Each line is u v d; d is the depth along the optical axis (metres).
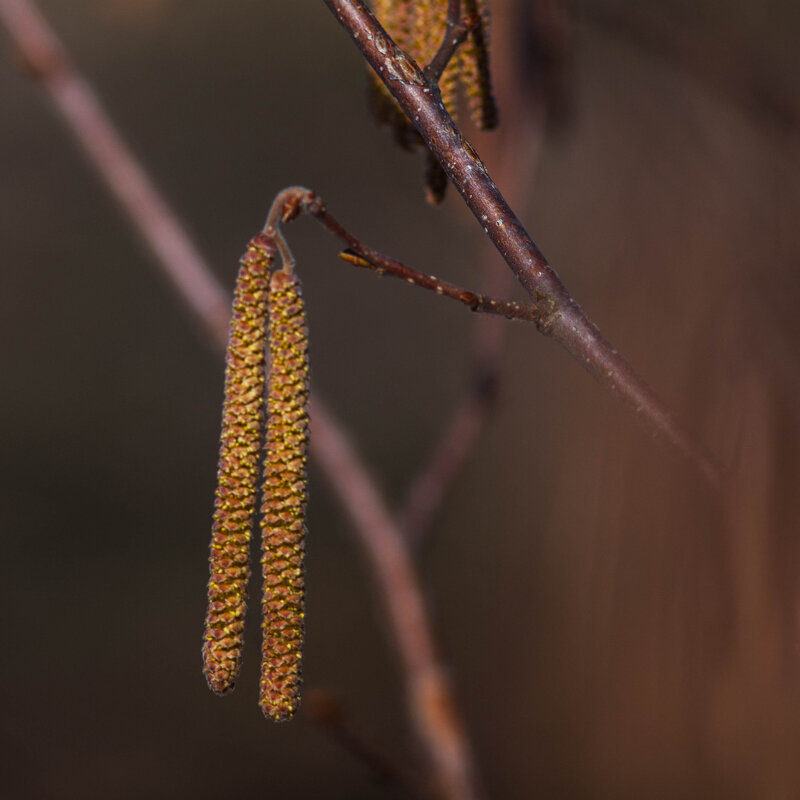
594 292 0.45
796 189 0.44
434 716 0.54
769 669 0.41
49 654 1.63
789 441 0.42
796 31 0.46
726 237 0.43
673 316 0.43
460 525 1.06
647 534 0.43
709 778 0.42
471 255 0.56
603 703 0.43
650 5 0.47
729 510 0.42
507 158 0.48
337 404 1.81
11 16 0.64
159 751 1.49
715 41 0.46
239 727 1.55
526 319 0.42
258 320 0.43
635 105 0.46
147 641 1.68
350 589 1.66
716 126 0.45
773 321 0.43
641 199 0.45
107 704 1.59
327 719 0.53
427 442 1.75
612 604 0.43
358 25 0.43
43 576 1.74
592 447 0.44
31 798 1.43
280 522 0.43
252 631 0.86
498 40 0.49
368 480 0.59
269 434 0.43
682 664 0.42
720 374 0.43
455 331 1.76
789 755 0.41
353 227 1.58
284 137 1.80
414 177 0.64
